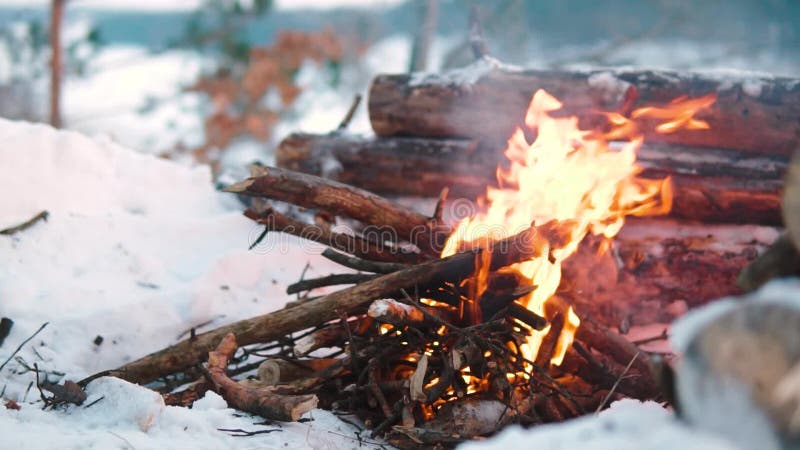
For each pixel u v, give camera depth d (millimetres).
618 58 9578
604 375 3113
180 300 3398
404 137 3869
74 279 3428
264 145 6871
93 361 3209
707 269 3518
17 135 3660
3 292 3277
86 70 6887
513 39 7707
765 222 3604
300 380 3049
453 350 2965
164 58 12688
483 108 3730
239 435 2854
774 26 10391
